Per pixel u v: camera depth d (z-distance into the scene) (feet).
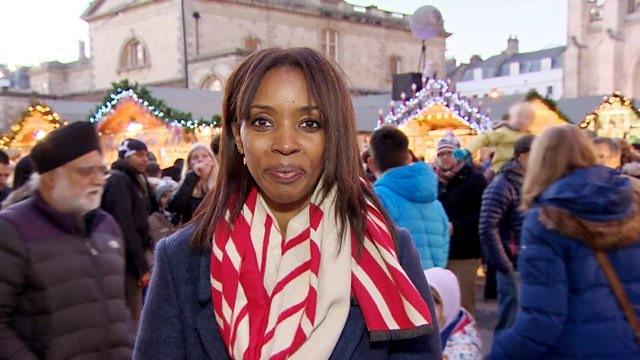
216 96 59.62
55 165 8.23
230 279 4.42
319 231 4.53
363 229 4.57
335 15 123.03
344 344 4.42
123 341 8.70
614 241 7.70
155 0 109.09
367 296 4.45
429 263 13.44
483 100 51.01
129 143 16.71
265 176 4.45
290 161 4.40
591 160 8.56
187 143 44.96
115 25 116.78
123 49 115.34
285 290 4.43
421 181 13.39
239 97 4.48
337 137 4.48
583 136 8.80
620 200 7.74
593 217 7.69
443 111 43.98
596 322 7.82
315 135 4.48
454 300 9.58
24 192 10.94
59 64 138.41
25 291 8.00
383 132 13.91
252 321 4.34
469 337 9.66
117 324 8.66
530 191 8.78
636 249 7.84
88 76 134.31
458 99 42.88
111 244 8.90
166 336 4.59
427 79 52.24
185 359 4.61
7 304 7.82
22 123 50.24
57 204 8.32
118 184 14.33
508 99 50.16
